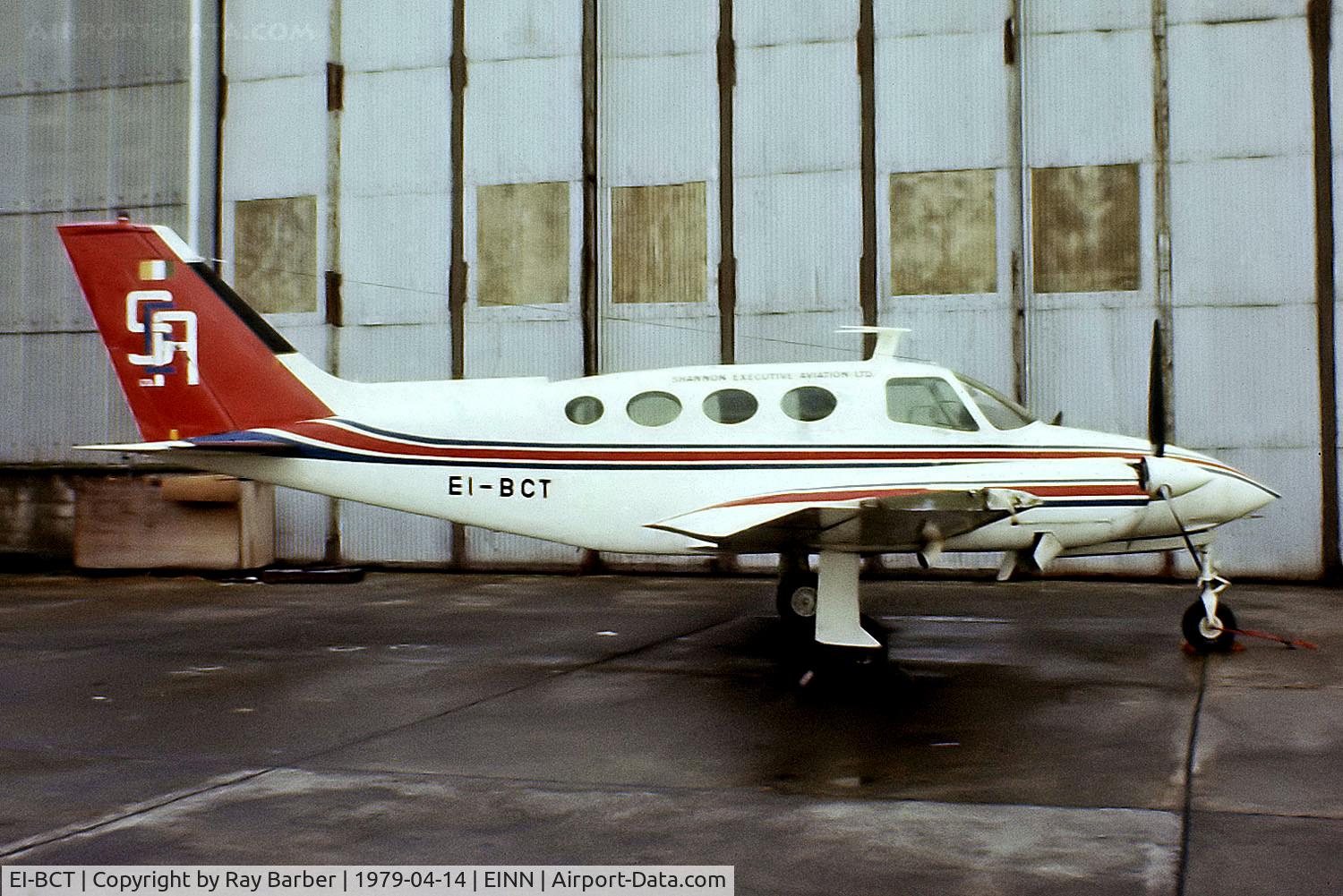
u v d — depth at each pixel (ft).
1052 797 16.61
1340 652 28.76
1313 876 13.38
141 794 17.16
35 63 54.75
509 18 51.29
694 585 45.88
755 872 13.78
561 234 50.75
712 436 30.91
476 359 51.49
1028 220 47.16
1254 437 45.11
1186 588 43.55
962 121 47.70
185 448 31.63
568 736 20.65
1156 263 46.06
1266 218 45.19
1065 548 27.86
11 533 53.93
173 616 37.47
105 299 33.81
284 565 52.37
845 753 19.25
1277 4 45.14
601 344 50.72
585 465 31.35
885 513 25.22
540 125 50.96
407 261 52.13
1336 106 44.57
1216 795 16.58
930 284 47.93
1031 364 47.11
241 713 22.77
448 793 17.11
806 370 31.48
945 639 31.37
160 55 53.47
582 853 14.49
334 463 32.58
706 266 49.75
